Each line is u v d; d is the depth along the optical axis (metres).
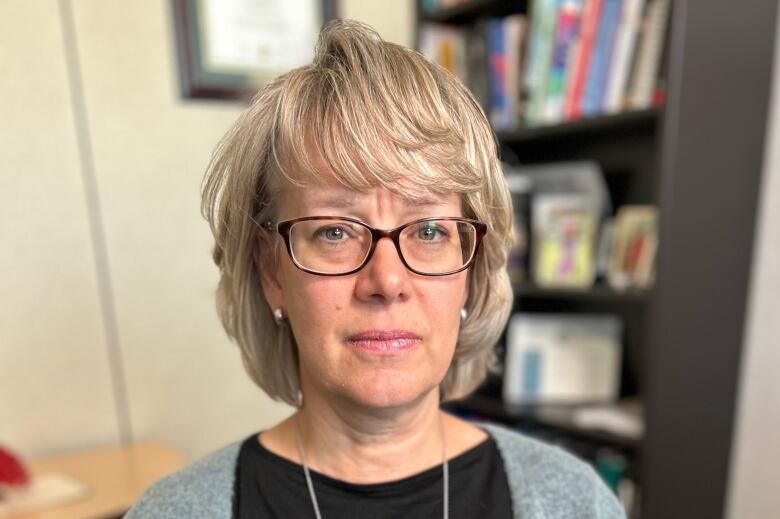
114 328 1.41
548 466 0.68
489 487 0.64
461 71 1.70
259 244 0.63
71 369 1.36
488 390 1.65
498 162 0.61
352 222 0.53
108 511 1.01
